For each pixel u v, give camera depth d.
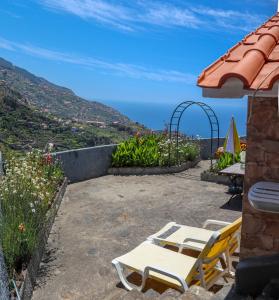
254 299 3.63
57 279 5.22
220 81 2.62
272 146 3.57
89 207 8.39
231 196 9.30
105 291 4.90
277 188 3.41
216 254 4.65
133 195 9.39
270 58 2.99
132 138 12.90
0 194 6.22
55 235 6.77
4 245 4.92
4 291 4.03
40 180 7.34
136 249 5.07
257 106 3.57
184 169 12.49
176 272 4.46
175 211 8.16
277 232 3.67
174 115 13.45
